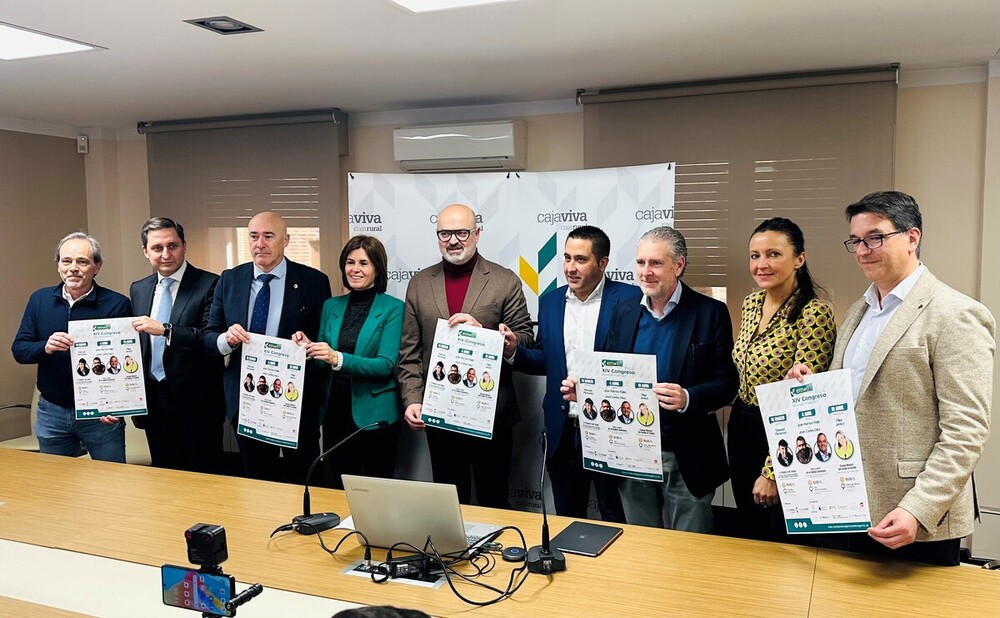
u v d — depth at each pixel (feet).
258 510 8.68
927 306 6.76
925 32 10.91
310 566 7.06
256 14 9.80
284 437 11.31
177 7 9.48
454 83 14.20
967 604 6.12
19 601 6.28
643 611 6.07
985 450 12.83
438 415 11.42
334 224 17.26
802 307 9.39
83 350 12.17
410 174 13.92
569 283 11.28
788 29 10.69
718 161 14.24
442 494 6.81
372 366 11.98
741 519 10.37
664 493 10.42
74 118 18.02
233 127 17.84
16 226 18.03
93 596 6.51
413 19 10.09
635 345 10.71
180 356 13.39
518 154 15.75
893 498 6.84
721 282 14.44
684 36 11.02
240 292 12.96
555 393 11.41
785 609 6.07
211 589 5.01
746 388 9.87
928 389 6.72
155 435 13.88
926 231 13.47
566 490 11.41
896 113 13.14
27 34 10.69
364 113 17.26
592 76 13.66
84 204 19.75
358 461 12.88
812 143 13.58
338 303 12.71
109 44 11.24
